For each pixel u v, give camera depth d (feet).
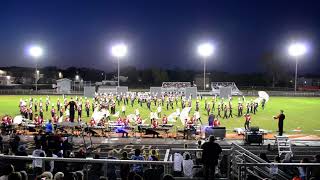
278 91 318.45
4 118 124.16
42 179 32.78
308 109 201.98
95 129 119.96
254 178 36.27
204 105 211.41
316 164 40.06
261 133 103.86
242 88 367.86
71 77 606.55
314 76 554.46
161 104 215.92
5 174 31.68
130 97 229.66
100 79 610.24
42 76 589.32
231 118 169.89
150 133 117.80
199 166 51.75
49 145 62.90
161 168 47.91
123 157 46.91
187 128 117.91
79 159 38.86
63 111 171.12
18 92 288.92
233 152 50.70
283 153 88.53
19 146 61.00
